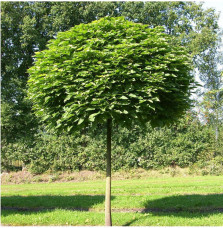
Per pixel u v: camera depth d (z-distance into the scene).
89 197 8.66
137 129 16.42
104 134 16.09
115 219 5.89
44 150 15.70
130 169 15.77
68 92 4.79
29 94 5.74
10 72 18.30
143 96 4.74
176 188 9.88
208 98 21.23
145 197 8.19
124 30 5.08
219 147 16.73
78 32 5.12
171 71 5.19
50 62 5.06
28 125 16.34
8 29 17.94
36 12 19.25
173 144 16.42
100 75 4.67
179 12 24.70
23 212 6.92
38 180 14.69
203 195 8.30
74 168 15.87
